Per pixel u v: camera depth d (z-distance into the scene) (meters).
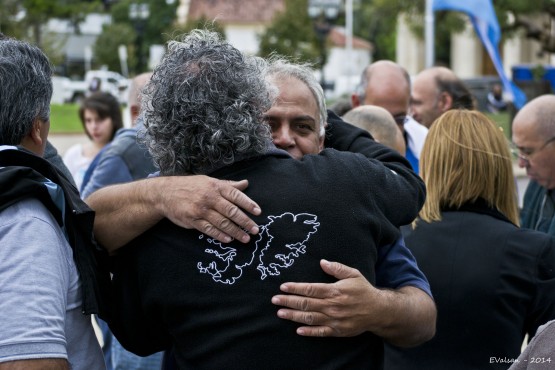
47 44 30.61
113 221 2.13
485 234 2.79
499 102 16.34
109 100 6.64
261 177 2.05
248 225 1.98
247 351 1.96
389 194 2.10
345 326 1.98
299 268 1.98
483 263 2.74
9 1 28.72
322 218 2.00
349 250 2.00
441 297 2.75
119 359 3.85
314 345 1.98
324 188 2.03
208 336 2.01
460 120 2.97
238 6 62.59
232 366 1.97
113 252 2.19
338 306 1.96
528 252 2.73
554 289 2.71
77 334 2.06
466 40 29.45
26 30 29.28
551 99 3.66
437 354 2.76
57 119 24.78
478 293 2.72
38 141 2.14
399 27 30.02
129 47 40.31
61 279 1.95
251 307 1.97
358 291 1.97
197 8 61.31
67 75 51.06
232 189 2.00
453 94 5.38
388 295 2.05
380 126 3.70
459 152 2.91
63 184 2.05
